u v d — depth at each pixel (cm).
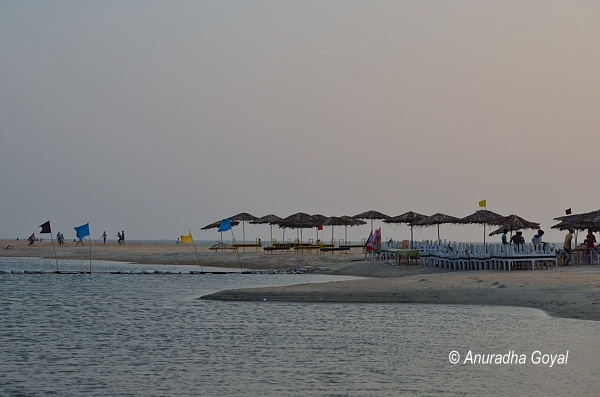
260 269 8375
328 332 3206
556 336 2925
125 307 4341
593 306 3616
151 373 2445
